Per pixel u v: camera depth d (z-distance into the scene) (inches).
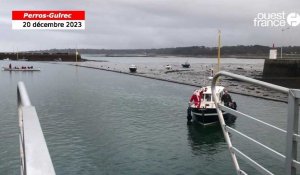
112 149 1211.2
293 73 3408.0
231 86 3277.6
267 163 1022.4
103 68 7057.1
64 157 1111.0
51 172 62.8
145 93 2881.4
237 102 2322.8
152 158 1119.6
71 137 1366.9
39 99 2481.5
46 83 3737.7
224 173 981.8
